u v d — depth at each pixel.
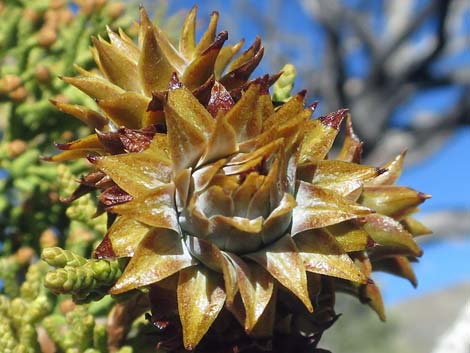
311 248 0.07
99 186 0.07
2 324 0.09
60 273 0.07
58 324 0.09
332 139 0.07
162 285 0.07
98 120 0.08
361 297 0.08
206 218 0.07
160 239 0.07
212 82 0.07
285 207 0.07
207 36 0.08
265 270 0.07
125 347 0.08
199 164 0.07
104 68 0.08
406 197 0.08
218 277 0.07
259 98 0.07
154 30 0.07
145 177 0.07
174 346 0.07
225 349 0.07
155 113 0.07
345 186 0.07
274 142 0.07
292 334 0.07
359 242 0.07
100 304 0.09
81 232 0.09
